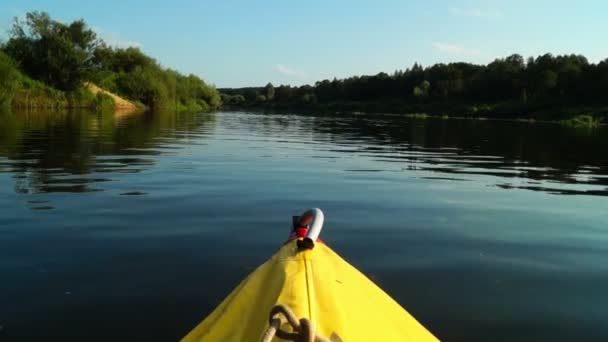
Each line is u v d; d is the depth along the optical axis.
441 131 29.28
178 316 3.62
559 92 77.94
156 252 4.95
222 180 8.98
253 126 29.12
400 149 16.38
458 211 7.18
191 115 45.41
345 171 10.68
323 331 1.97
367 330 2.14
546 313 3.86
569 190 9.20
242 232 5.71
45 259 4.68
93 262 4.64
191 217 6.31
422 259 5.03
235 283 4.23
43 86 43.16
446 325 3.62
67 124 22.95
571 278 4.62
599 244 5.71
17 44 44.59
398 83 109.00
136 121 28.75
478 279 4.53
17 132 17.36
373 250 5.27
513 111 71.19
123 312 3.67
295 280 2.35
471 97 89.25
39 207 6.58
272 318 1.65
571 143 21.91
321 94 119.81
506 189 9.13
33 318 3.55
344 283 2.52
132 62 64.06
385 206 7.34
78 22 46.78
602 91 70.25
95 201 7.00
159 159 11.53
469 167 12.10
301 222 3.15
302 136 21.33
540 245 5.62
